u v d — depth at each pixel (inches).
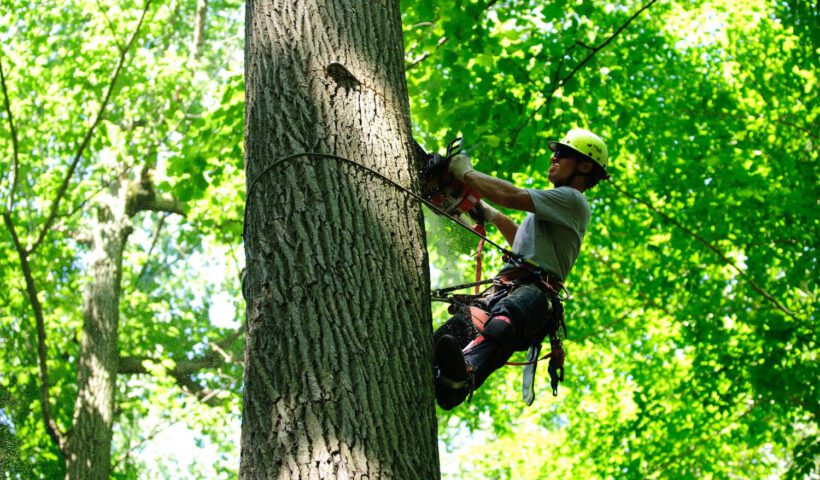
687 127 372.2
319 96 124.7
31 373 496.4
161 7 491.5
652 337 465.7
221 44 603.5
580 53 295.7
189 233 655.1
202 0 569.0
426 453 106.3
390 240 117.6
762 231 366.9
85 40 486.6
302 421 101.3
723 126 381.7
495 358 135.0
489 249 377.1
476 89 304.8
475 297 144.8
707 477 425.1
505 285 142.3
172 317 625.6
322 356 105.5
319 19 131.7
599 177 163.9
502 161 290.8
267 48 130.0
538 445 534.9
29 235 496.1
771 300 374.9
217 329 624.4
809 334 352.5
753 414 406.0
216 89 340.2
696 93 389.4
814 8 324.2
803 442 352.2
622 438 414.9
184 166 307.7
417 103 326.0
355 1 136.5
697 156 365.4
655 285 393.7
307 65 127.3
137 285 647.8
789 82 380.5
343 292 110.3
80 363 490.6
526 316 136.5
